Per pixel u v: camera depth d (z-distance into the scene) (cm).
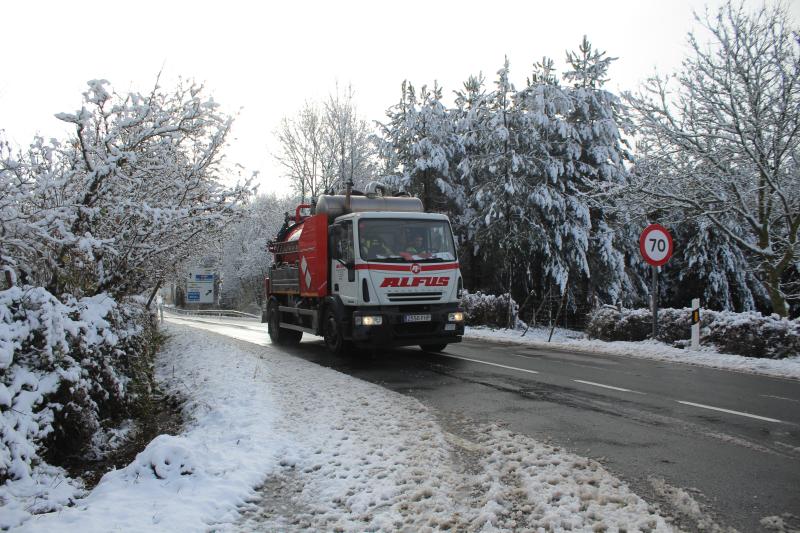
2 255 546
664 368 1009
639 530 357
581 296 2631
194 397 801
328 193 1273
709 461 490
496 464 484
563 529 362
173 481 452
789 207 1288
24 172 635
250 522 392
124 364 729
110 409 651
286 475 480
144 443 633
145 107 706
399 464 489
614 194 1577
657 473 461
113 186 707
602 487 425
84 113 616
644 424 613
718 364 1034
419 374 960
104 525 370
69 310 529
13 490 422
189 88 800
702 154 1385
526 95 2627
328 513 402
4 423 433
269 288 1617
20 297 493
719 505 398
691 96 1394
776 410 676
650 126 1455
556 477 446
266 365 1045
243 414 662
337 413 662
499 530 364
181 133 808
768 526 366
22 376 478
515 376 930
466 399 750
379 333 1058
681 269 2539
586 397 756
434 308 1106
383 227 1105
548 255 2472
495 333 1792
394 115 3069
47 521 376
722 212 1407
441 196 2922
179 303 6500
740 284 2417
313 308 1272
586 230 2486
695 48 1362
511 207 2520
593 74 2620
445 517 384
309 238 1259
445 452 518
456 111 3148
